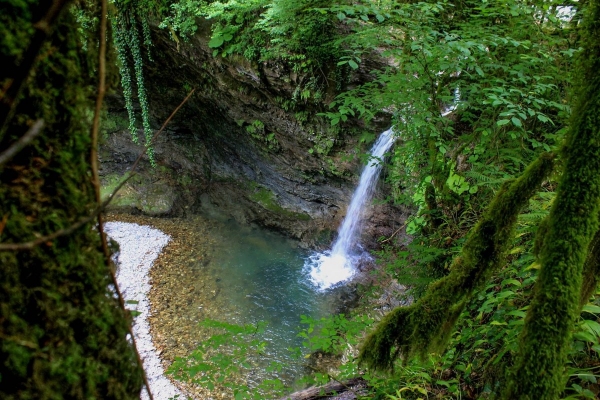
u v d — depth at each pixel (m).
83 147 0.70
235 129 8.34
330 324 2.53
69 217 0.68
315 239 8.52
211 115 8.57
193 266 7.84
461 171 3.54
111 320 0.75
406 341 1.65
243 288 7.29
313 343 2.45
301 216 8.79
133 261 7.76
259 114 7.45
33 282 0.63
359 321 2.52
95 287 0.73
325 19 4.96
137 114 9.48
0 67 0.55
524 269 2.03
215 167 9.91
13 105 0.52
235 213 9.62
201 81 7.68
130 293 6.88
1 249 0.49
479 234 1.52
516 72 2.91
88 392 0.69
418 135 3.73
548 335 1.16
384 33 3.62
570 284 1.14
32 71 0.60
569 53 2.70
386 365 1.72
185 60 7.32
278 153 8.06
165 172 9.85
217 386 4.97
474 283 1.55
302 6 4.89
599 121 1.11
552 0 3.15
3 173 0.60
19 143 0.45
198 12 6.09
